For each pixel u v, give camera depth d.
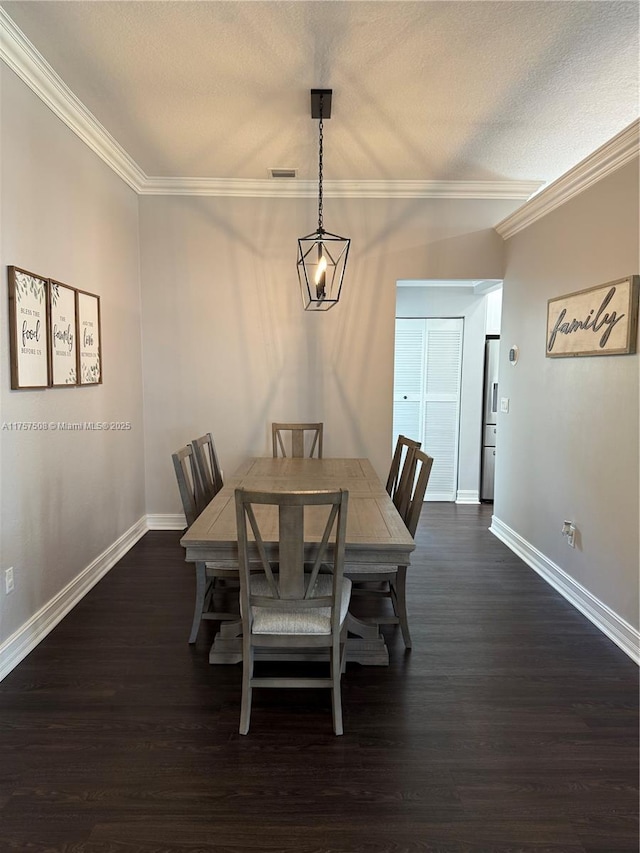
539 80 2.60
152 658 2.43
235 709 2.07
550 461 3.39
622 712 2.07
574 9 2.06
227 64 2.47
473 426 5.43
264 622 1.94
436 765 1.79
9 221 2.31
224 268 4.21
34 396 2.54
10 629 2.34
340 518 1.84
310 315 4.27
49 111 2.66
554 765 1.79
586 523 2.92
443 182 4.08
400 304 5.34
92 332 3.22
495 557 3.82
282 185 4.10
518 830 1.54
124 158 3.60
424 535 4.34
